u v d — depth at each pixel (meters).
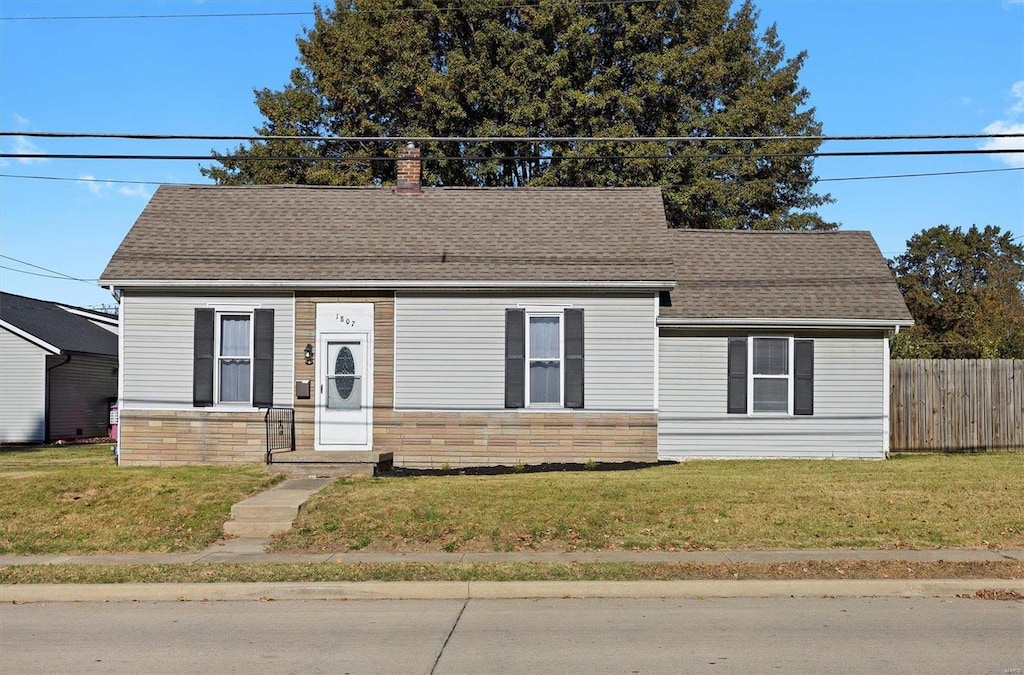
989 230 54.97
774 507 13.88
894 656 7.88
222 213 21.78
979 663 7.68
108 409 36.31
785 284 20.97
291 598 10.45
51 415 32.09
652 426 19.48
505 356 19.53
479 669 7.54
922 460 19.66
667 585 10.47
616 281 19.25
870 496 14.53
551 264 19.80
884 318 19.81
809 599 10.27
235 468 18.23
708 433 20.14
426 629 8.93
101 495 15.02
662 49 34.38
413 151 22.73
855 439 20.16
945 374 21.77
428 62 33.81
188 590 10.48
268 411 19.30
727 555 11.78
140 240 20.53
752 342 20.20
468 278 19.31
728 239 23.02
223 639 8.60
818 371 20.23
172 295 19.66
